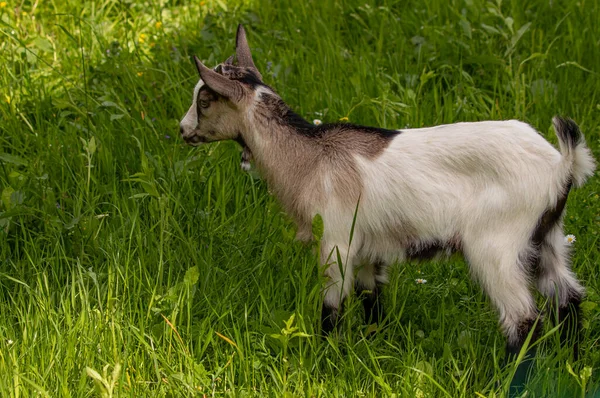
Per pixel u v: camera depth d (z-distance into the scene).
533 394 6.87
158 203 8.65
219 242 8.66
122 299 7.68
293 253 8.17
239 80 7.50
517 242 6.81
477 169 6.83
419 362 6.93
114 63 11.10
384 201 7.07
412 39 11.62
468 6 11.90
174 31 12.34
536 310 6.92
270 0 12.70
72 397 6.83
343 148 7.25
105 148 9.60
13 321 7.75
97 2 12.88
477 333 7.70
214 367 7.22
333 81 10.86
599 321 7.72
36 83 11.23
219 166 9.40
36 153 9.86
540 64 11.05
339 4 12.55
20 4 12.82
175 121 10.08
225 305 7.76
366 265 7.72
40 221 8.90
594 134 10.01
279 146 7.44
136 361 7.12
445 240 7.01
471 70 11.36
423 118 10.20
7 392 6.68
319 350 7.32
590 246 8.47
